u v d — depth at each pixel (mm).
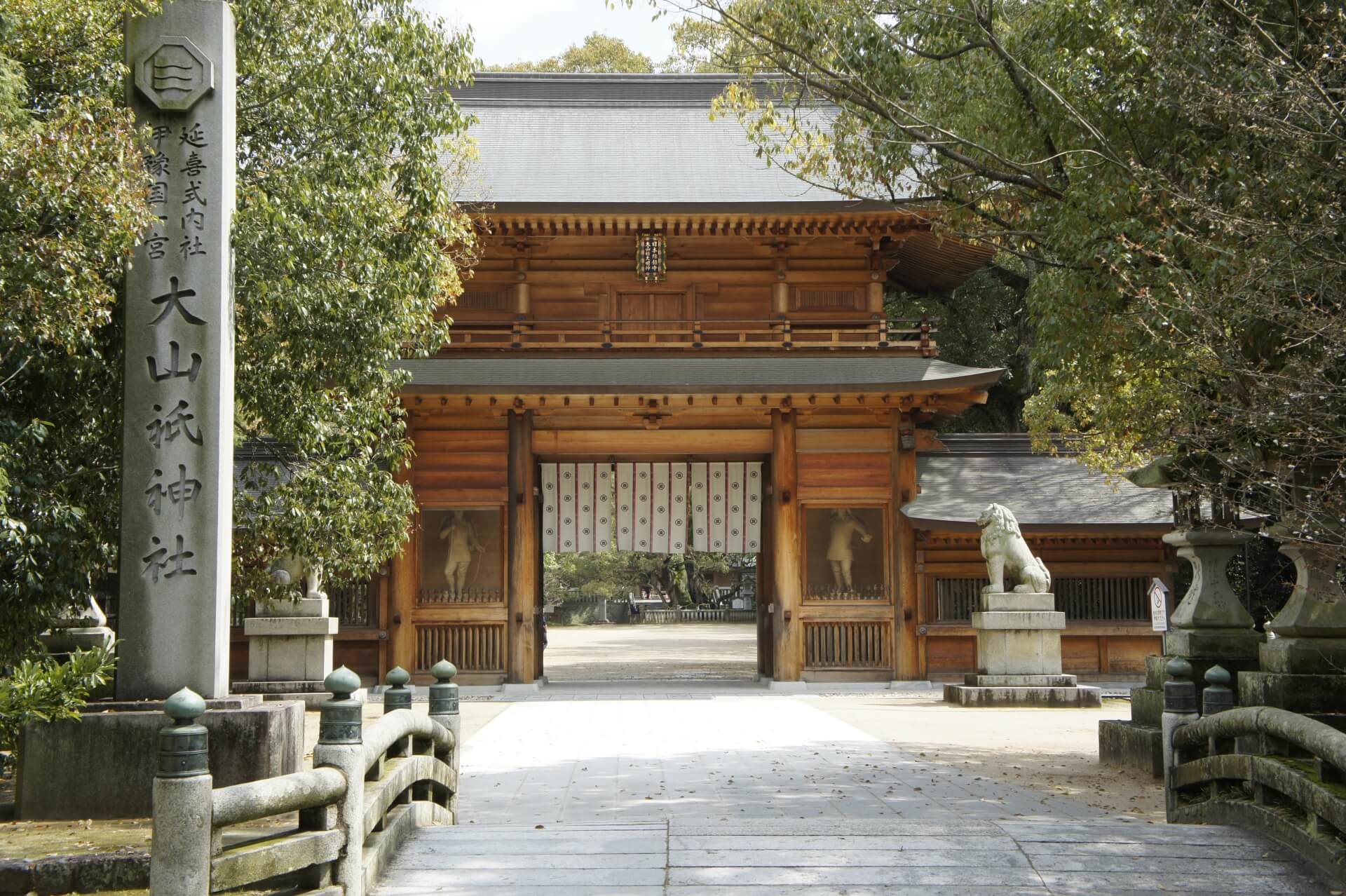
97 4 10305
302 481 13773
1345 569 9258
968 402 23500
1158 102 9688
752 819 8383
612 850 7090
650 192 24562
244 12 12891
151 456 8320
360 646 23406
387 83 13656
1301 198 8484
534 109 28312
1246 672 10094
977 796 10133
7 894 6312
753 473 25031
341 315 12961
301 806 5750
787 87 13797
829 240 24812
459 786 10609
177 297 8391
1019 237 12305
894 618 23469
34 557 9180
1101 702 19828
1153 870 6660
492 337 24703
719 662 33281
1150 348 9875
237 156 13273
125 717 8062
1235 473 9750
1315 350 8141
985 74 11891
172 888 5094
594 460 24734
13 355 9398
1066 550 23938
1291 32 9328
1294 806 7434
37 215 8492
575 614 66125
